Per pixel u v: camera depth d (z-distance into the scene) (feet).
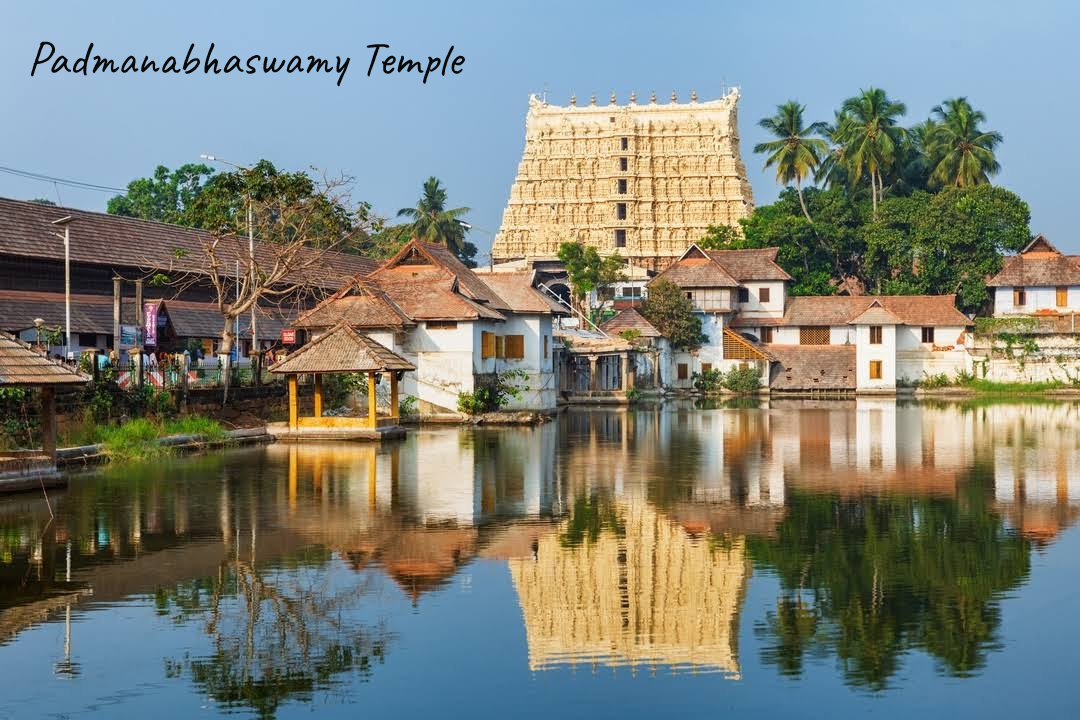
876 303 309.22
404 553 72.64
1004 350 308.19
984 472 112.27
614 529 80.59
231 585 64.75
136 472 109.91
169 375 144.56
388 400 184.75
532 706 47.52
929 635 56.08
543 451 133.49
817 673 51.16
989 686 49.57
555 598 62.34
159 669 51.70
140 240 204.33
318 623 57.88
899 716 46.57
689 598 62.54
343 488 99.30
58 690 49.24
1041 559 71.05
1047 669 51.37
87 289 188.65
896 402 262.67
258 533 78.64
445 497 94.58
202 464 117.08
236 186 168.55
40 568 68.49
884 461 122.72
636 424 183.93
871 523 83.05
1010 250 341.21
